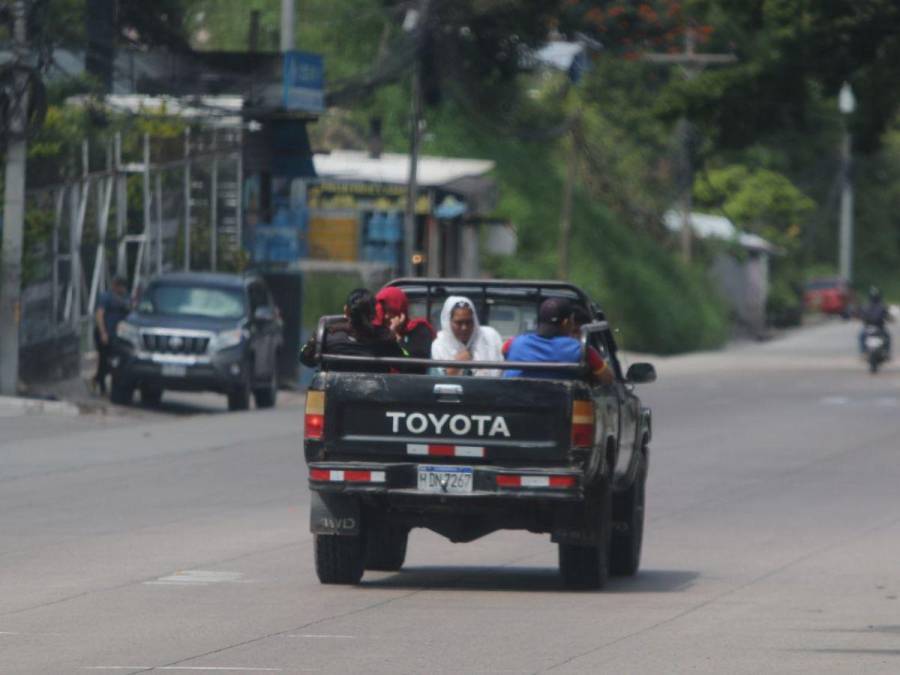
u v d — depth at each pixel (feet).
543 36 409.69
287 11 364.38
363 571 119.44
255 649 89.86
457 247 530.27
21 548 132.26
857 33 415.44
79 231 292.40
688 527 153.07
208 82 348.59
